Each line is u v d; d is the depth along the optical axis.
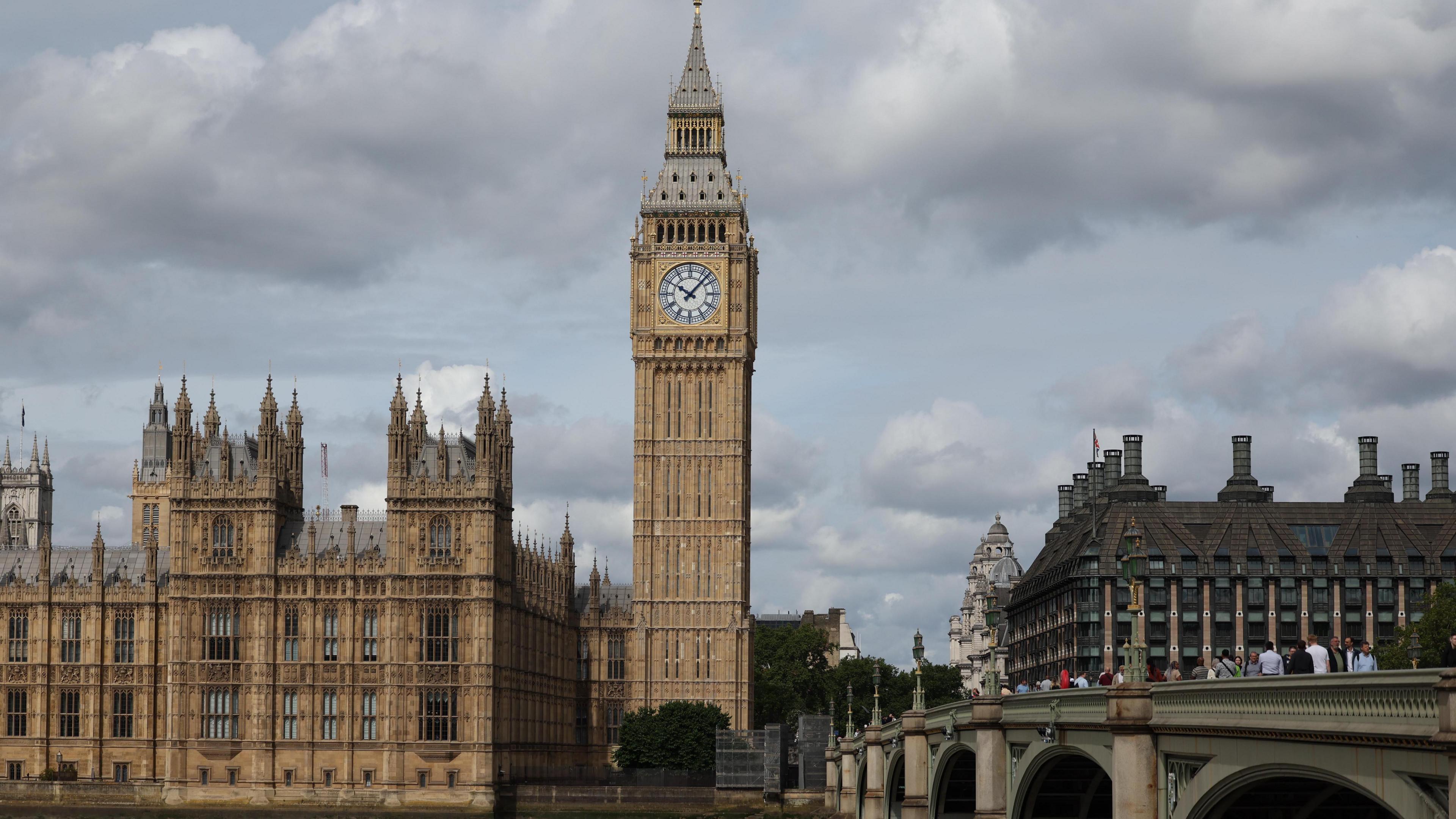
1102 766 62.47
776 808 189.00
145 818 174.38
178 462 182.88
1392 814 57.75
